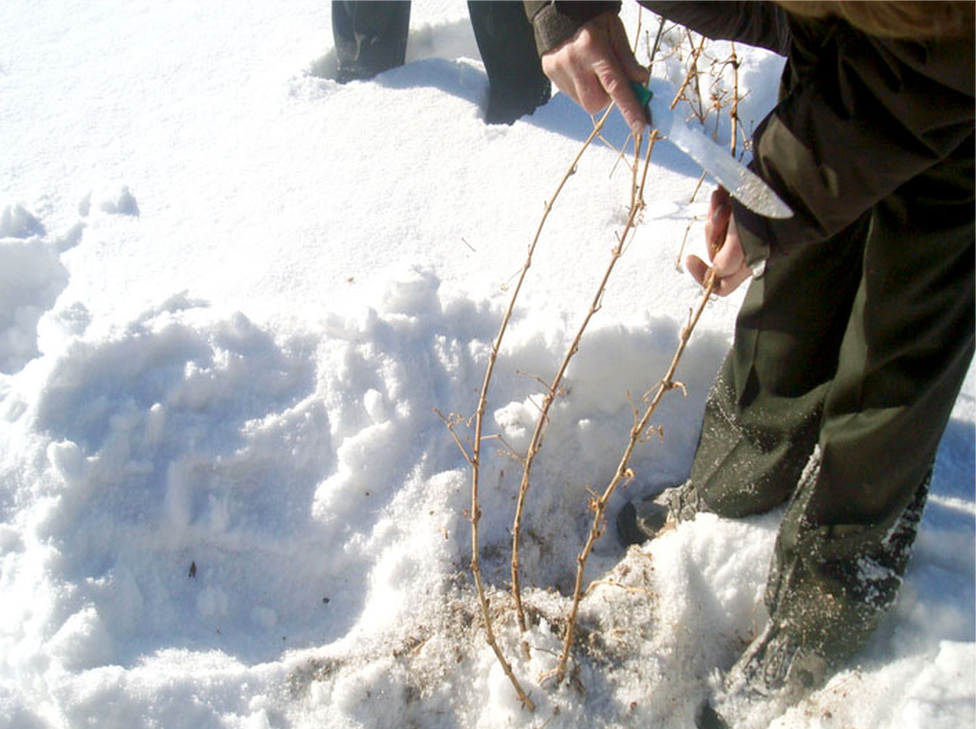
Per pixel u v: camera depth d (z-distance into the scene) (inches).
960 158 48.7
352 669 70.5
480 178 102.7
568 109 111.0
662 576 75.2
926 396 55.7
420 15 126.1
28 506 74.8
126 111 111.3
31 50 119.6
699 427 86.0
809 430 67.3
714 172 51.2
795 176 48.8
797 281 61.3
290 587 77.3
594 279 91.4
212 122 109.9
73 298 90.0
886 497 60.5
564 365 63.1
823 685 70.1
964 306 54.6
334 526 78.1
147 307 84.9
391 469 79.7
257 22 124.7
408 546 76.8
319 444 80.9
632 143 106.4
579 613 74.0
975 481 78.6
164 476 77.4
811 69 48.8
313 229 97.1
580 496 85.5
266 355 83.7
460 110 110.5
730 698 71.6
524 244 95.5
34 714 66.1
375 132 108.1
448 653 71.5
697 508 78.2
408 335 84.5
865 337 55.7
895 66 43.7
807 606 66.1
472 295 88.4
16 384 82.7
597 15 57.4
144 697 65.7
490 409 83.6
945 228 50.7
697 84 100.5
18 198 99.7
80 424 77.5
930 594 70.7
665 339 85.3
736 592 75.0
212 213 99.2
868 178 47.6
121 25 124.2
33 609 70.0
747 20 64.4
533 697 68.9
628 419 85.8
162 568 75.9
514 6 100.4
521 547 80.4
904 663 68.0
